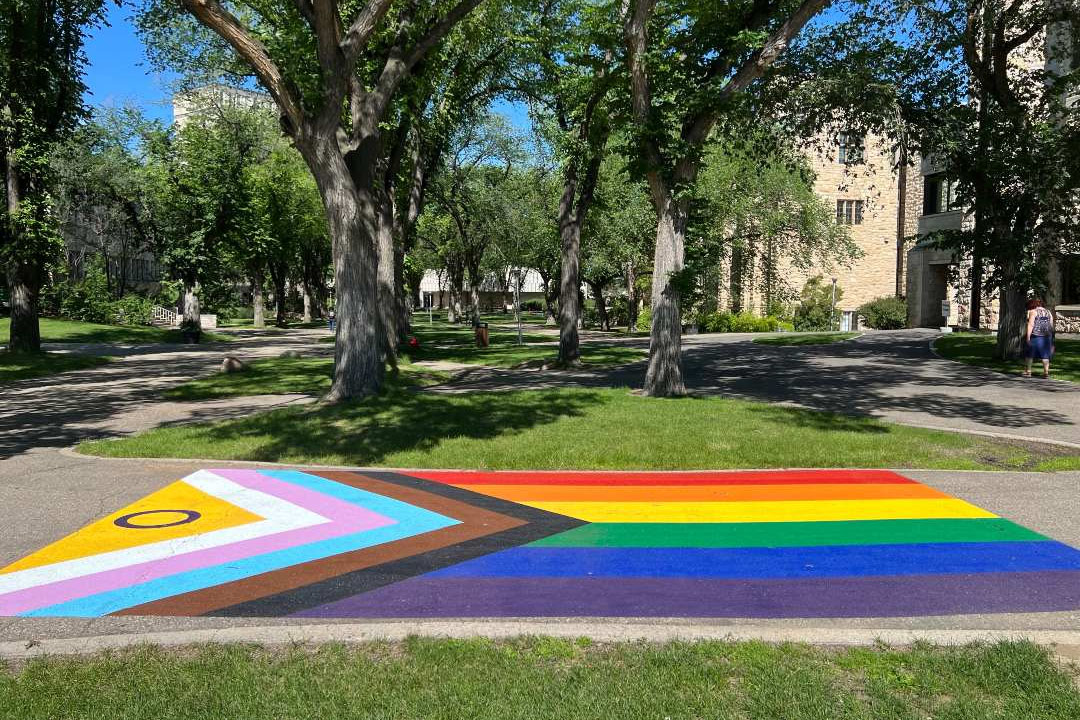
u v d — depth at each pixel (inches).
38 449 395.9
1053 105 743.7
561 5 816.9
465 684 135.3
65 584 195.2
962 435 395.9
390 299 764.0
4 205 986.7
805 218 1398.9
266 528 247.4
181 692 134.0
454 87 846.5
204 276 1565.0
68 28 990.4
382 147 769.6
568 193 873.5
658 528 244.7
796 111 653.3
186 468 344.8
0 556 219.1
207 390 655.8
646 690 132.6
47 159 994.7
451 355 1061.1
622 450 364.8
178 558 216.8
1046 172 700.7
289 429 422.6
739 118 633.0
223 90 1573.6
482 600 181.0
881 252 1749.5
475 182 1678.2
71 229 1877.5
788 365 793.6
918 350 924.0
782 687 133.0
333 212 514.6
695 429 413.1
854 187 1707.7
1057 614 170.4
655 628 160.2
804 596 182.5
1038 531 235.0
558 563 209.8
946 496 281.3
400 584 193.3
